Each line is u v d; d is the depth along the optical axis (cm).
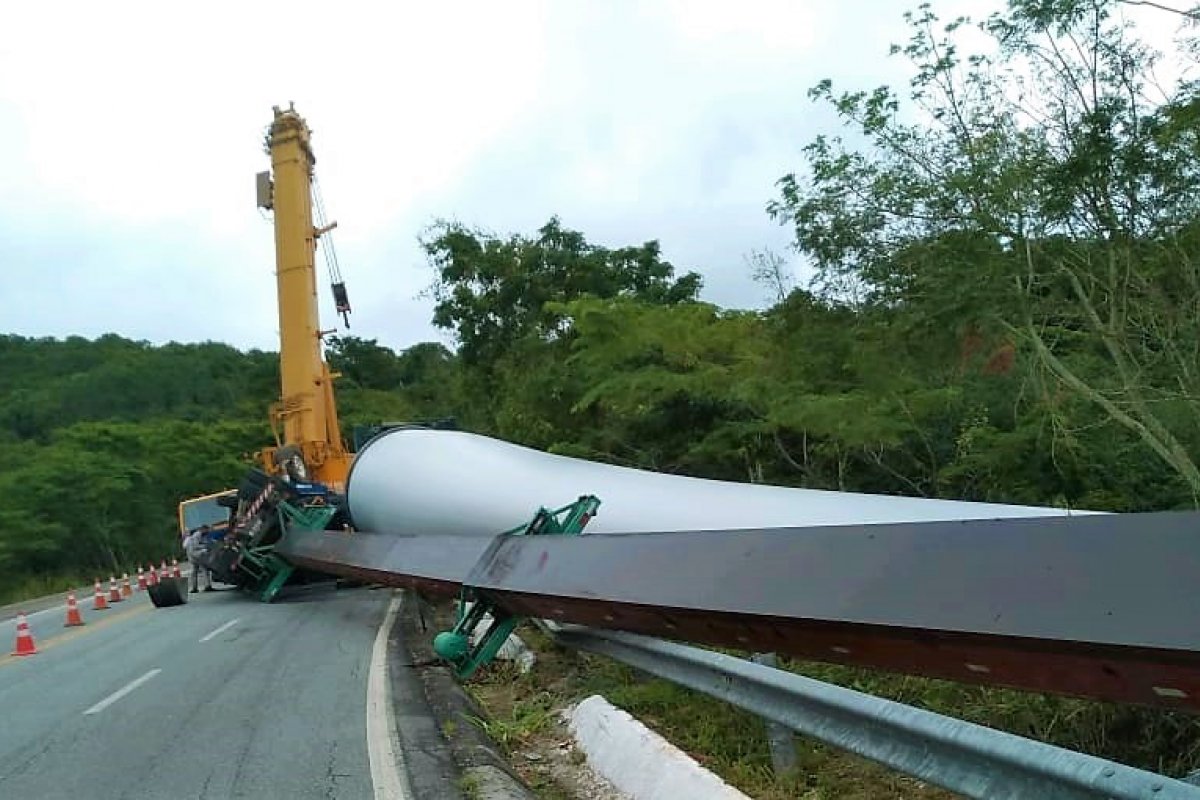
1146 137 847
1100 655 329
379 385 6944
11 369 7475
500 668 990
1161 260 873
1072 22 871
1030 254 906
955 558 409
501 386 2539
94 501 4222
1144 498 977
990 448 1044
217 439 5188
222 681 1066
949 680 433
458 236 2808
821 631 470
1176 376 866
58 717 930
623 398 1552
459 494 1262
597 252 2814
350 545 1506
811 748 612
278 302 2209
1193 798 267
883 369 1084
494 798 593
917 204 984
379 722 817
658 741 592
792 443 1436
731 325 1652
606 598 665
